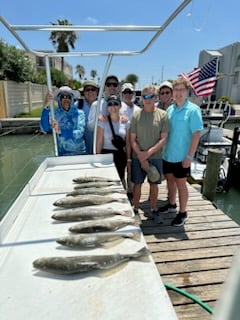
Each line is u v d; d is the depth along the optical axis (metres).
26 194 1.97
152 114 2.70
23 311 0.97
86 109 3.72
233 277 0.70
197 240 2.80
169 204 3.39
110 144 3.16
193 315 1.86
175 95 2.66
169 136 2.78
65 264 1.17
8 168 7.57
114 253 1.28
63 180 2.41
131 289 1.06
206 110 8.64
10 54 15.64
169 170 2.92
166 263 2.43
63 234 1.47
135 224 1.58
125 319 0.92
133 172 2.95
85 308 0.97
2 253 1.30
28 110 16.19
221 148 6.41
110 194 2.04
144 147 2.76
